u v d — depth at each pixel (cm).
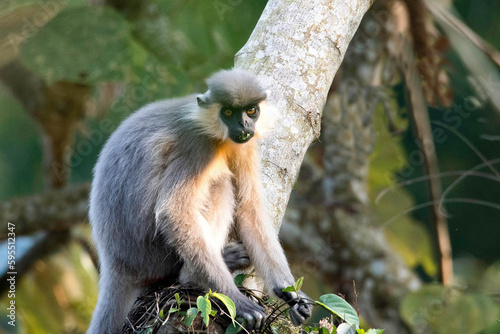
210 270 753
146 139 816
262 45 883
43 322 1478
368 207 1545
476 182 2156
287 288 729
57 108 1599
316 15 895
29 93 1586
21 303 1491
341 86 1536
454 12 1864
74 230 1567
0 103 2306
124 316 814
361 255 1491
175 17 1469
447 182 2169
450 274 1396
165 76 1395
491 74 1553
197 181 809
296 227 1525
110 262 829
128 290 824
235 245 850
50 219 1516
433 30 1490
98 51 1325
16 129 2355
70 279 1523
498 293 1295
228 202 843
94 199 855
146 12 1403
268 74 862
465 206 2172
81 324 1480
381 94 1531
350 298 1488
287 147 843
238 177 866
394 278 1463
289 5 904
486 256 2114
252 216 844
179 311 694
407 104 1478
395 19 1480
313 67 872
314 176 1558
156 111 846
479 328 1238
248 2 1517
